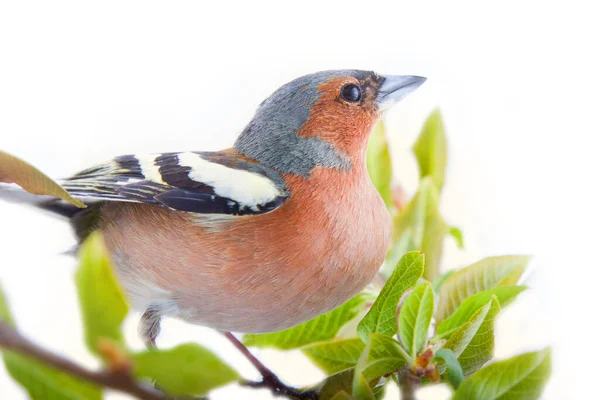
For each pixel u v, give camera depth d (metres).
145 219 1.49
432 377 1.44
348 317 1.50
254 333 1.50
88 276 1.23
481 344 1.45
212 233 1.49
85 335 1.23
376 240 1.50
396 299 1.46
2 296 1.22
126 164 1.51
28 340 1.15
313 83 1.52
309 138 1.51
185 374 1.24
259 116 1.52
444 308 1.47
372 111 1.52
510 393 1.44
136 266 1.50
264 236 1.49
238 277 1.49
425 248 1.50
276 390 1.50
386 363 1.44
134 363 1.22
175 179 1.50
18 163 1.43
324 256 1.49
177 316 1.50
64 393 1.32
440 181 1.50
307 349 1.47
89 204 1.51
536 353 1.44
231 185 1.49
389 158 1.52
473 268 1.47
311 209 1.49
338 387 1.46
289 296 1.49
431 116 1.50
